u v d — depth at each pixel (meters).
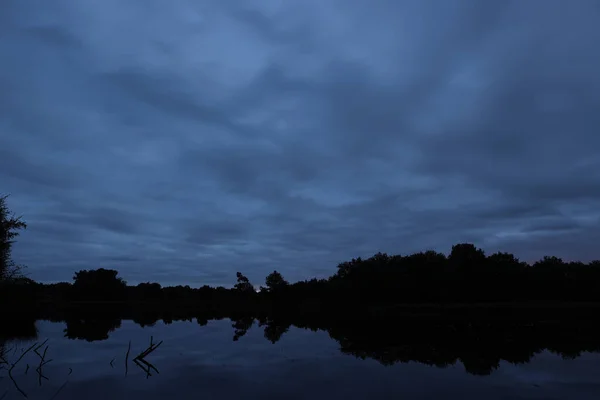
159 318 74.31
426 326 45.50
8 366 24.05
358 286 92.06
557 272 87.06
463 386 17.91
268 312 94.31
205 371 21.98
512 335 35.28
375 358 25.22
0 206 56.09
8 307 64.75
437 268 89.56
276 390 17.55
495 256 92.06
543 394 16.58
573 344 29.48
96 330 48.78
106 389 18.22
